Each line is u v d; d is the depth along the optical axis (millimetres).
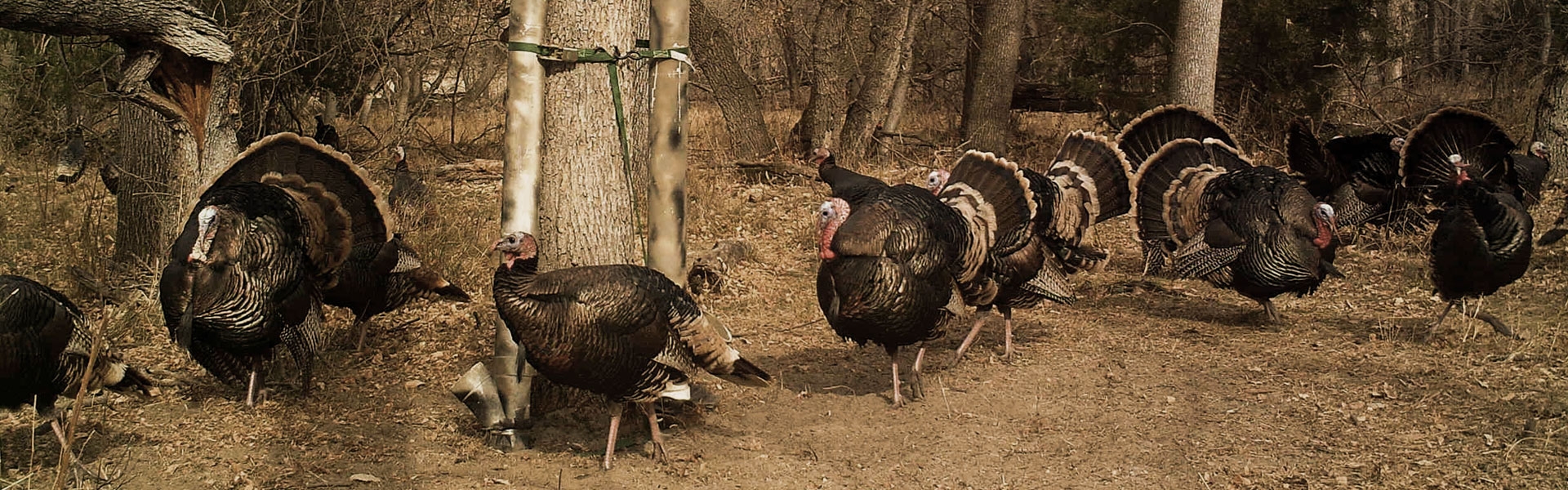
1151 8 16359
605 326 4812
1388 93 17922
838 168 11406
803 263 9852
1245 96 16594
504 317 4914
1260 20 15859
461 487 4980
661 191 5582
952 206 6527
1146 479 5164
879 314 5781
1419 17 20641
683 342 5090
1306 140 9859
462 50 14766
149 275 7883
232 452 5371
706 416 5953
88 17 5863
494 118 19453
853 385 6594
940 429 5828
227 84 6902
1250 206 7543
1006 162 6699
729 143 16141
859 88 17188
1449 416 5883
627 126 5660
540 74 5203
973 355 7203
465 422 5824
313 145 6215
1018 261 6758
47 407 4961
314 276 6148
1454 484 5012
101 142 11297
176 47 6328
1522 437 5547
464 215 10625
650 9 5535
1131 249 10711
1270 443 5566
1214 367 6867
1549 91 13461
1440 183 8875
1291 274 7379
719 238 10742
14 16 5637
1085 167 7840
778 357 7148
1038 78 20062
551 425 5766
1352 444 5527
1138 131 8781
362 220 6402
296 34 9898
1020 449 5547
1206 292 8961
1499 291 8641
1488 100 17812
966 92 17109
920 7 16188
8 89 11172
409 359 6918
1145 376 6703
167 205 7410
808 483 5109
